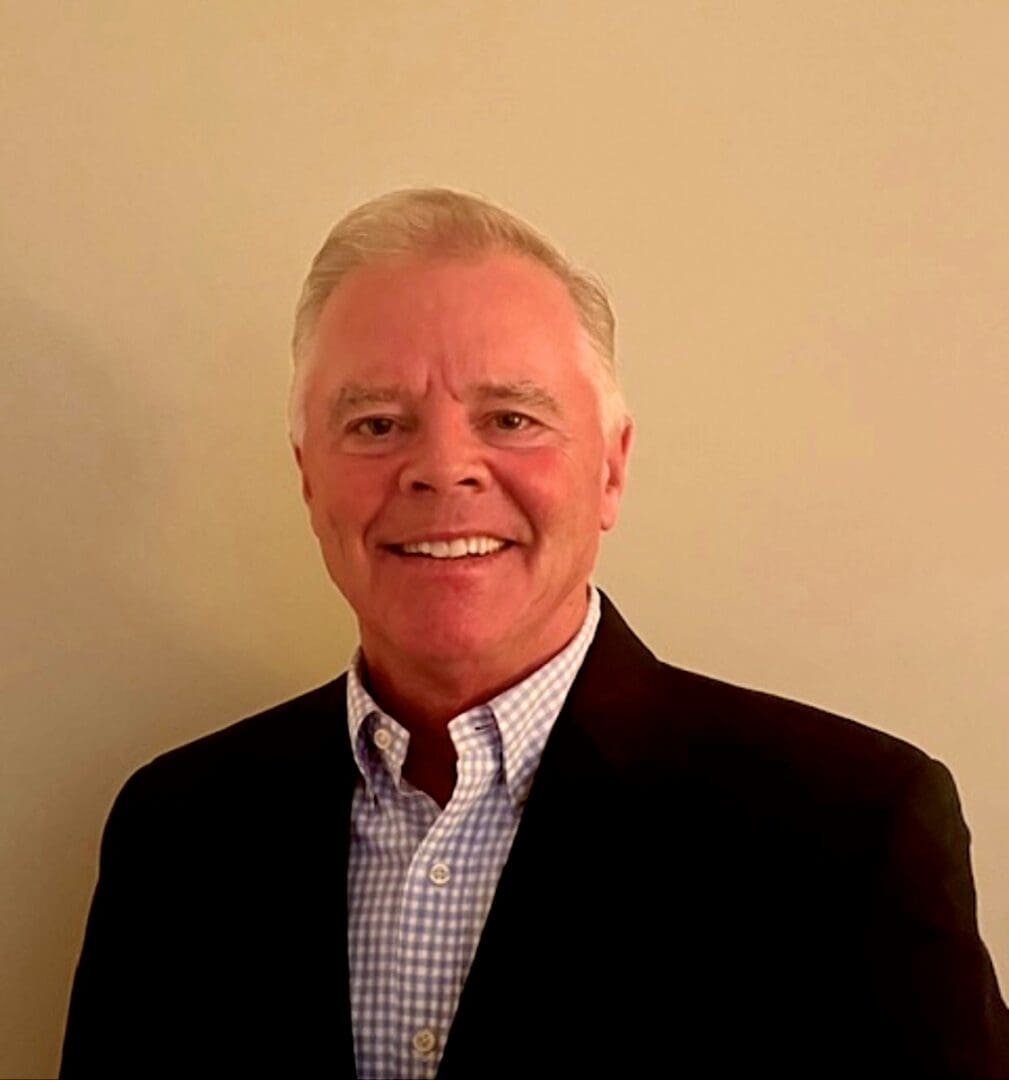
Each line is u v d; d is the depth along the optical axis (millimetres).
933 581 1226
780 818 952
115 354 1305
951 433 1220
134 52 1292
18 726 1320
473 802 1008
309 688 1312
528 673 1029
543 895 954
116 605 1316
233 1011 1039
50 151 1300
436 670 1007
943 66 1216
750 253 1238
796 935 922
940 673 1227
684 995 928
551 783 984
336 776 1066
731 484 1248
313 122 1283
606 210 1254
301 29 1282
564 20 1254
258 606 1311
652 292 1251
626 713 1015
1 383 1311
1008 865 1221
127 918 1135
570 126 1257
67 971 1319
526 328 979
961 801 1216
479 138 1269
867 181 1224
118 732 1318
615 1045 924
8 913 1323
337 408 1004
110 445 1310
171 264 1296
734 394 1244
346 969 995
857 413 1230
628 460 1211
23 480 1314
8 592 1317
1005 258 1211
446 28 1270
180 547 1312
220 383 1298
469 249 992
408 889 998
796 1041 917
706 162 1241
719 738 1004
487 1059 929
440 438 967
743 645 1251
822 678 1241
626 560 1264
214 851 1096
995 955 1222
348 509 1006
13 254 1306
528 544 993
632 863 957
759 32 1232
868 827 929
